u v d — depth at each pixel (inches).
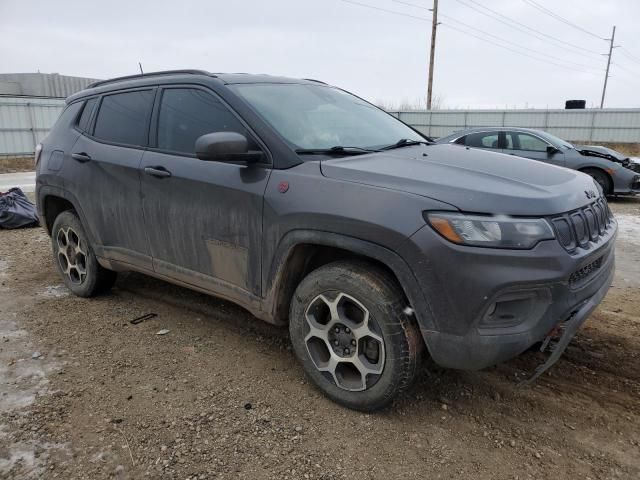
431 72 1174.3
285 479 86.9
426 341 93.6
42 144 177.5
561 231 92.6
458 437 98.2
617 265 218.7
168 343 137.2
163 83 140.2
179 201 126.3
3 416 104.0
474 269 87.0
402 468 89.7
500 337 89.7
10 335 142.9
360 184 98.5
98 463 90.5
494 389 114.5
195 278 129.1
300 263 111.1
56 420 102.7
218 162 119.2
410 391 113.6
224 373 121.3
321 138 121.1
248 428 100.2
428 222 89.6
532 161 124.0
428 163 108.2
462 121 1181.1
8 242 258.8
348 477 87.5
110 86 160.1
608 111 1079.6
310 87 145.3
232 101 120.3
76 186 157.2
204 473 88.2
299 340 110.8
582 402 109.7
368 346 101.7
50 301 169.8
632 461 91.6
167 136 134.0
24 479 86.5
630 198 435.8
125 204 142.0
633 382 117.6
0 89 1405.0
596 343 137.0
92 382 117.4
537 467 90.2
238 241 115.4
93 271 164.1
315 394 112.0
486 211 88.7
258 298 115.5
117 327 147.7
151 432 99.0
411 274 91.1
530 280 87.0
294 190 104.7
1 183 591.2
